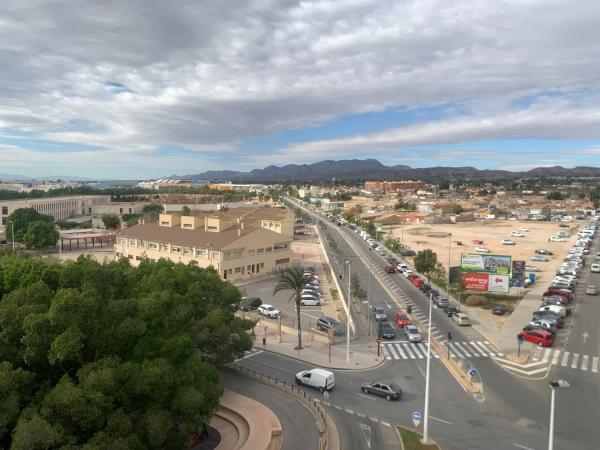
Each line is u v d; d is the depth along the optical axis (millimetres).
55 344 31188
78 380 33594
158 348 37125
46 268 43531
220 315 51406
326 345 69438
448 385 54375
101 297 37750
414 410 47656
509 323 80062
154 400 33594
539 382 55188
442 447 40219
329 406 48500
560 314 82000
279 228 152875
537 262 141000
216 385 38750
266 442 39094
